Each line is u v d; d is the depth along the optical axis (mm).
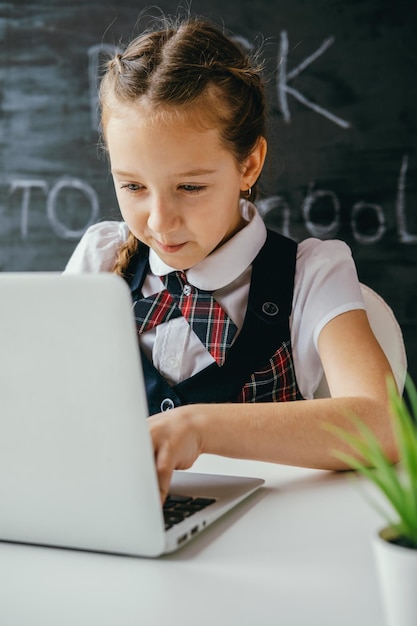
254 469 828
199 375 1069
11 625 479
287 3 2041
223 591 519
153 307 1115
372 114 2023
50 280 534
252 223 1114
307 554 582
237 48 1108
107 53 2143
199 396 1066
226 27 2074
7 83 2193
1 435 581
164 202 941
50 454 573
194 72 965
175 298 1107
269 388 1068
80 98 2164
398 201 2025
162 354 1100
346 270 1090
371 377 899
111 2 2131
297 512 681
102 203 2172
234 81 1006
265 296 1087
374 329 1120
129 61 1003
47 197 2195
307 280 1087
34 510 596
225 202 979
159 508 562
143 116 925
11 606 505
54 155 2184
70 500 581
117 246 1242
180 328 1099
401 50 1996
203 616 482
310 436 772
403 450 409
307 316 1065
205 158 936
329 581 531
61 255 2203
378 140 2025
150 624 473
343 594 509
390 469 417
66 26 2154
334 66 2029
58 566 572
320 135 2049
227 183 976
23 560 585
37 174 2195
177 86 942
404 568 396
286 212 2072
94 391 548
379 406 828
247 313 1078
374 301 1134
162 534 565
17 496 596
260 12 2055
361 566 556
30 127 2189
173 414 735
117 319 529
